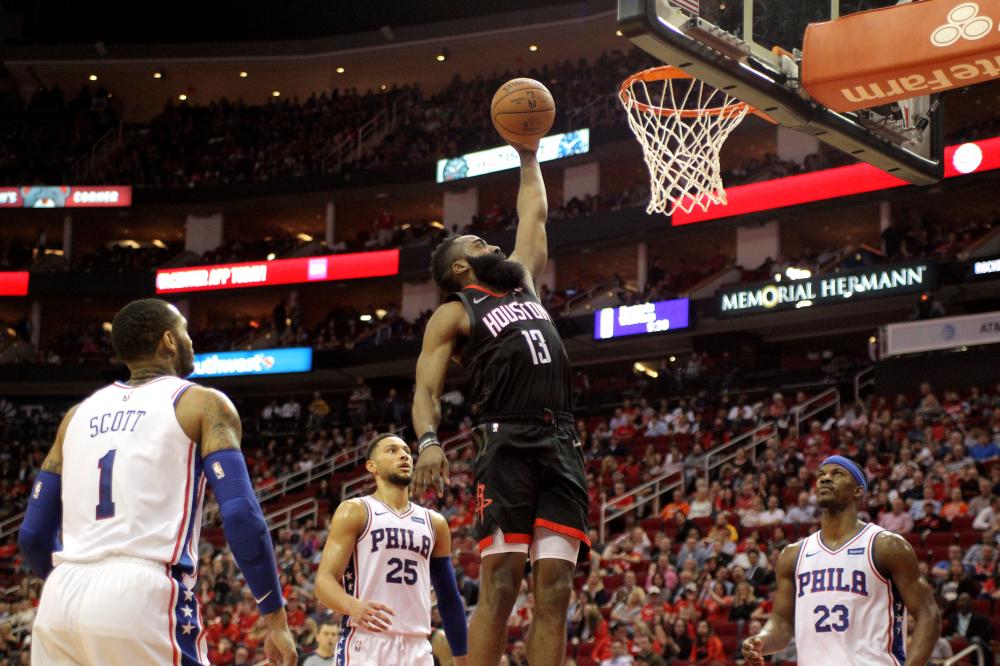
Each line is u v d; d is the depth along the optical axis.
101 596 2.92
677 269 29.61
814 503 15.93
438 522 5.88
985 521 13.95
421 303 30.83
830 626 5.08
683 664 12.36
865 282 22.45
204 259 33.41
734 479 18.14
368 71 36.19
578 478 3.53
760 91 6.38
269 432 28.59
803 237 27.75
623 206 28.00
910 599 5.03
